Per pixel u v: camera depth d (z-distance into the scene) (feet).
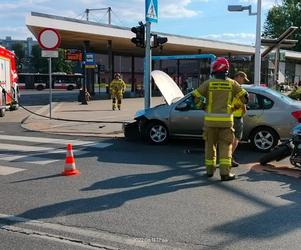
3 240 16.69
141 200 21.90
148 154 34.94
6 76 68.64
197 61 77.30
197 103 27.04
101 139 43.27
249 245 16.17
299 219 19.11
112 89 76.89
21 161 31.89
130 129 42.27
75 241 16.56
